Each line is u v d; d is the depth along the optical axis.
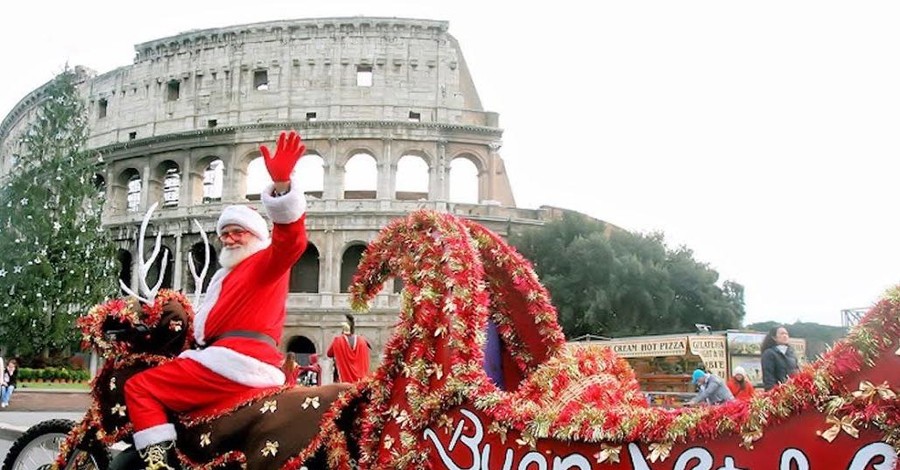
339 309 64.06
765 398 3.84
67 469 7.24
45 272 52.19
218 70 72.94
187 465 5.97
